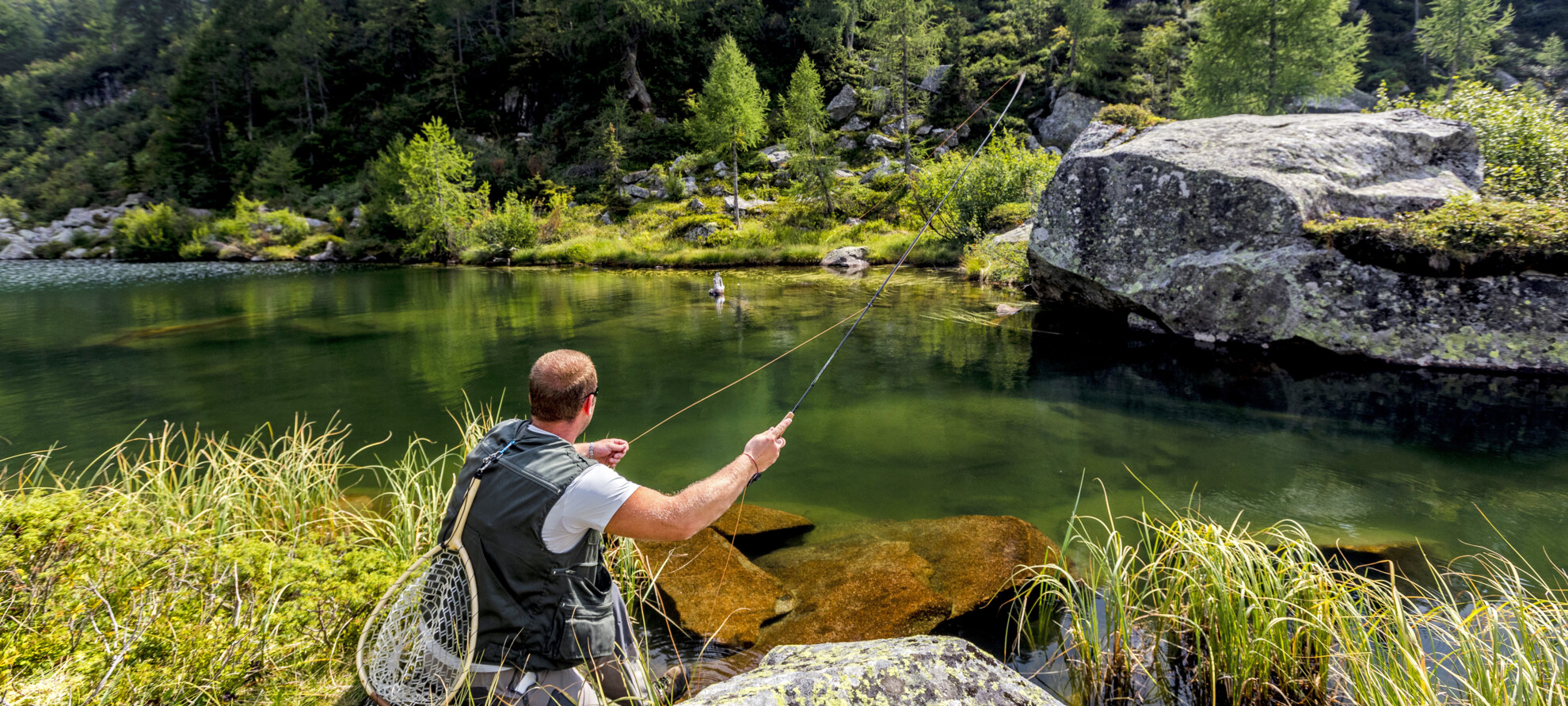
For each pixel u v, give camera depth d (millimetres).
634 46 49688
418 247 31766
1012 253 14414
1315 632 2531
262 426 6707
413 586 1892
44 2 107188
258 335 11789
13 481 5254
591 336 11148
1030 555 3639
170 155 53469
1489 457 5027
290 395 7840
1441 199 7930
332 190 47219
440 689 1854
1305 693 2498
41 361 9906
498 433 1927
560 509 1753
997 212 19250
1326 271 7836
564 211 36062
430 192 31703
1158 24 43688
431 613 1871
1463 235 7098
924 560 3664
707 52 52000
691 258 25031
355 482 5199
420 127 51031
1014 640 2980
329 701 2342
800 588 3426
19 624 2195
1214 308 8602
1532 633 2277
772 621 3158
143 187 52094
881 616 3135
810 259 23953
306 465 4422
